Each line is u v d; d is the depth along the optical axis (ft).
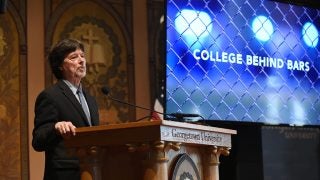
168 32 30.89
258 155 34.01
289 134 42.70
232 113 32.60
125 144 13.52
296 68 35.27
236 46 33.04
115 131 13.60
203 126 15.01
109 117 34.96
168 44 30.86
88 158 13.96
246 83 33.24
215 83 32.12
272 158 41.86
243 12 33.42
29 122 32.65
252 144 33.99
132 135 13.39
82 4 35.17
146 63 36.65
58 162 15.79
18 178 31.99
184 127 14.06
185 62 31.27
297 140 43.01
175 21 31.12
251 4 33.76
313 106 35.70
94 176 13.88
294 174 42.57
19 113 32.55
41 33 33.71
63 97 16.89
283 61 34.81
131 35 36.45
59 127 14.23
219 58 32.37
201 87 31.65
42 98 16.71
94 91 34.78
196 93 31.50
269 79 34.12
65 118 16.63
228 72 32.63
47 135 15.52
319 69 36.14
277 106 34.32
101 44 35.40
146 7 37.14
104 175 13.99
